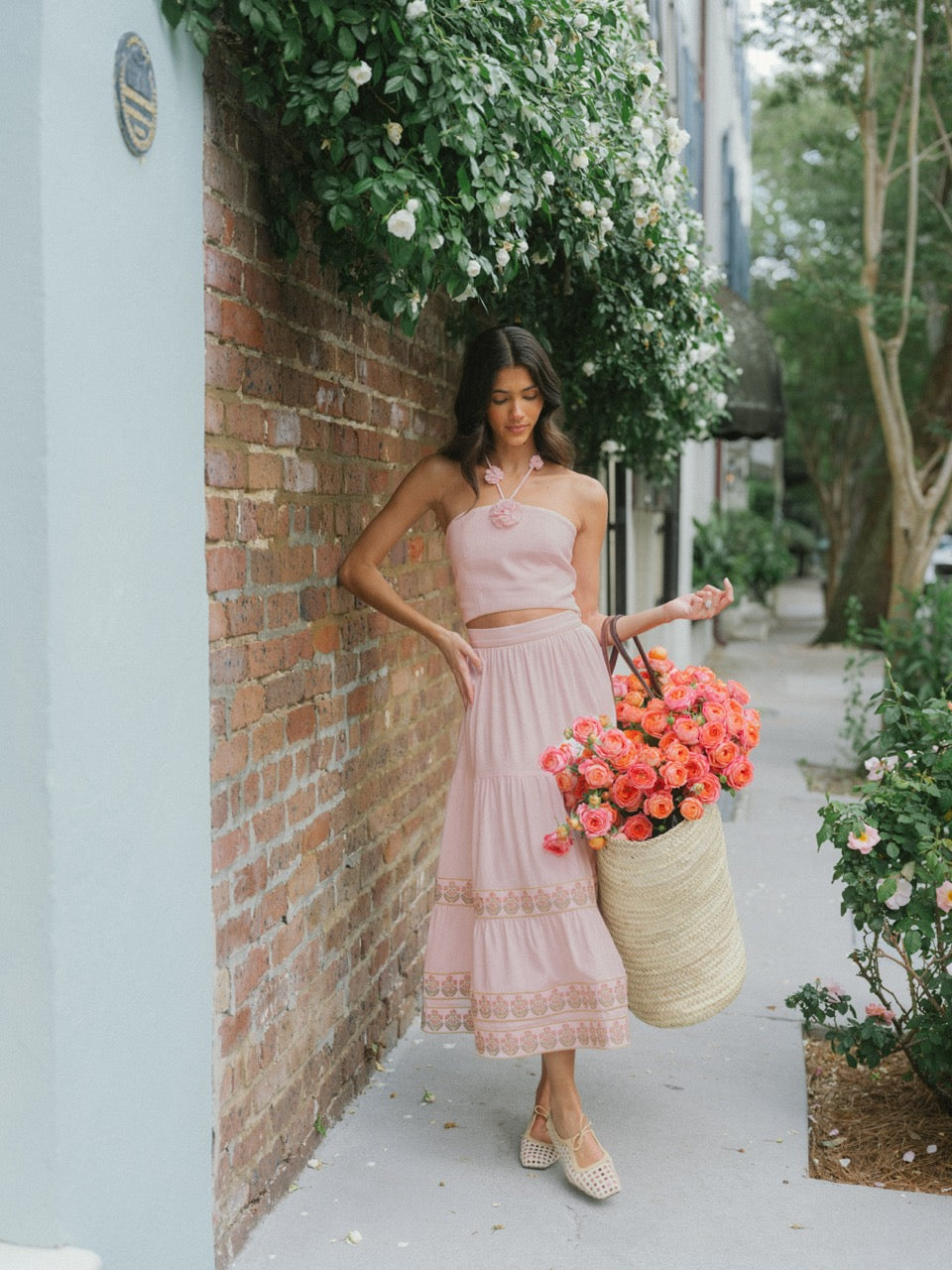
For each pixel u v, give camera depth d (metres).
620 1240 2.61
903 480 8.87
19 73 1.67
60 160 1.72
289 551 2.71
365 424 3.25
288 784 2.73
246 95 2.23
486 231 2.68
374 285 2.56
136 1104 2.03
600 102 3.18
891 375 8.98
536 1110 2.94
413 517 3.01
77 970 1.83
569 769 2.68
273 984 2.67
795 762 8.37
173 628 2.12
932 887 2.96
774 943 4.60
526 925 2.78
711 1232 2.64
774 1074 3.47
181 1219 2.21
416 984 3.89
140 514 1.99
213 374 2.30
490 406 2.86
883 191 9.07
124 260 1.91
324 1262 2.50
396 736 3.62
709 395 5.23
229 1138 2.45
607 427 4.77
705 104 12.80
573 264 3.88
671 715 2.79
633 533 8.38
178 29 2.06
